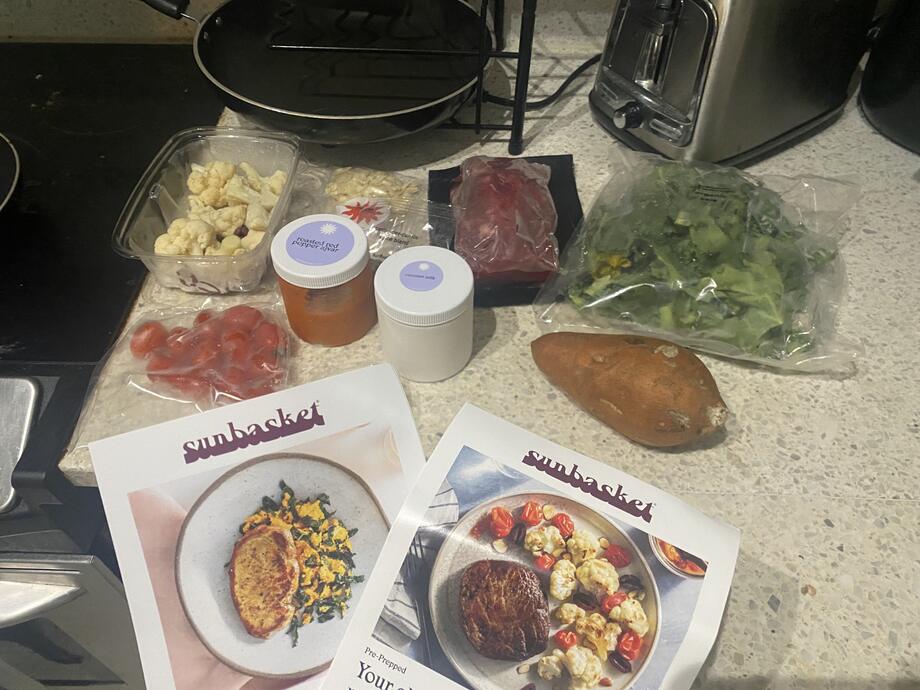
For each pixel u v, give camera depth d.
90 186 0.80
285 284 0.57
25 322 0.64
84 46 1.02
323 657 0.46
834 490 0.52
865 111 0.84
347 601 0.48
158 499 0.51
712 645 0.44
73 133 0.88
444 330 0.53
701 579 0.46
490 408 0.57
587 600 0.45
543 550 0.47
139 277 0.68
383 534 0.50
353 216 0.71
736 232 0.62
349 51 0.73
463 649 0.44
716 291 0.59
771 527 0.50
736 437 0.55
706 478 0.53
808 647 0.45
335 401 0.55
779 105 0.74
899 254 0.69
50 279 0.68
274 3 0.86
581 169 0.79
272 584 0.48
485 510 0.48
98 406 0.56
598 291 0.61
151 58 1.00
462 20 0.85
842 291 0.65
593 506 0.49
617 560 0.46
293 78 0.78
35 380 0.58
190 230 0.64
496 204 0.66
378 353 0.61
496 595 0.45
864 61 0.93
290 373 0.59
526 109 0.86
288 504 0.51
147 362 0.59
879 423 0.56
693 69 0.68
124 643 0.72
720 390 0.58
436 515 0.48
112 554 0.63
